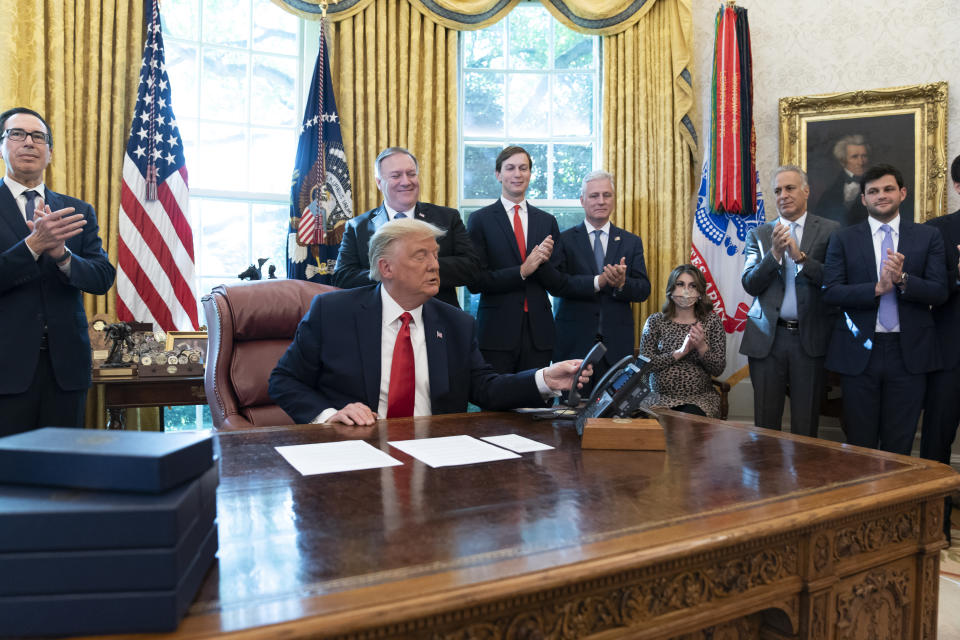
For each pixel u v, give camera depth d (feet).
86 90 13.67
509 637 3.13
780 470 5.18
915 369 11.71
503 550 3.40
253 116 16.53
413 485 4.56
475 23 16.83
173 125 14.30
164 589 2.60
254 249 16.62
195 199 15.92
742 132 16.49
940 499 5.04
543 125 18.24
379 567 3.18
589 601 3.36
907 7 16.42
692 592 3.71
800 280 12.87
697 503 4.26
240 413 9.05
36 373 9.43
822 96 16.80
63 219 8.86
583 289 13.32
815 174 16.92
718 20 16.65
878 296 11.56
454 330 7.95
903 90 16.12
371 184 16.28
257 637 2.58
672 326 13.14
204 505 3.07
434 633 2.94
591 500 4.28
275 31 16.74
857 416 12.22
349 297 7.79
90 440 3.03
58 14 13.12
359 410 6.79
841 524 4.39
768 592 4.02
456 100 16.89
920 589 4.99
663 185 17.25
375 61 16.31
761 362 13.30
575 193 18.28
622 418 6.26
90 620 2.56
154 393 12.10
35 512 2.55
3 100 12.66
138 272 13.91
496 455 5.48
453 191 16.85
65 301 9.70
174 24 15.56
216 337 9.05
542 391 7.17
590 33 17.17
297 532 3.63
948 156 15.98
